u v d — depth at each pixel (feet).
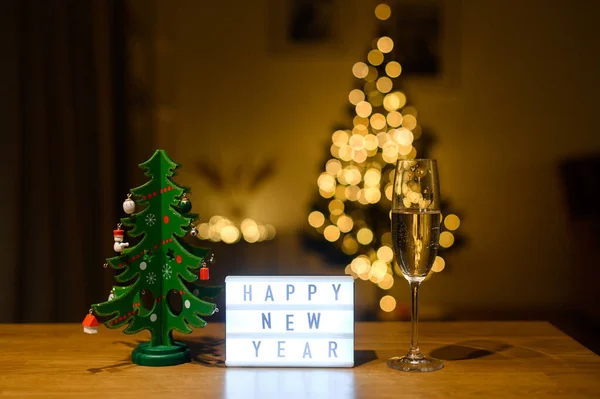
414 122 8.95
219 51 9.01
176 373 3.39
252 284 3.50
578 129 9.03
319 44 8.98
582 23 8.95
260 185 9.07
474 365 3.51
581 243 9.06
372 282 9.02
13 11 8.66
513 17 8.94
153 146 9.02
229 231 9.06
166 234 3.61
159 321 3.62
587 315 9.06
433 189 3.45
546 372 3.38
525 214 9.09
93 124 8.79
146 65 8.96
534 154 9.07
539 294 9.12
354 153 8.64
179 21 8.97
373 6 8.91
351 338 3.47
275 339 3.49
